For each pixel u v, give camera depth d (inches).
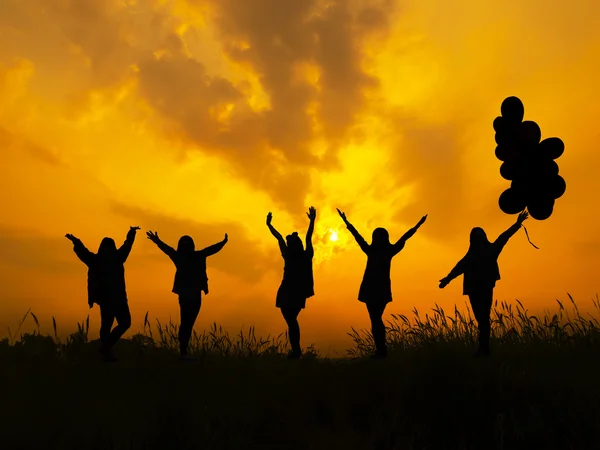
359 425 316.2
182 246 406.3
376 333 384.2
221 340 418.6
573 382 324.2
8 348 382.3
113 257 390.9
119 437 287.7
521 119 418.9
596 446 288.5
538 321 405.4
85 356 379.6
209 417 308.7
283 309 410.3
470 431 305.0
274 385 339.0
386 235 400.2
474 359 358.6
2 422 289.4
